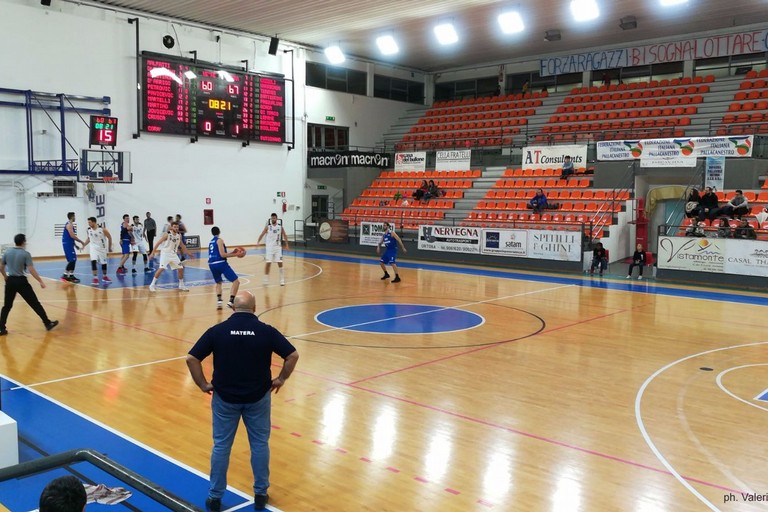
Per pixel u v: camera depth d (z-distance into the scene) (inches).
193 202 940.6
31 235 780.0
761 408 263.9
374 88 1219.2
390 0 813.2
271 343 176.6
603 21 921.5
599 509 175.6
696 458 211.6
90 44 818.2
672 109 946.1
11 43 751.7
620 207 815.7
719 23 934.4
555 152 919.7
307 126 1102.4
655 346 375.2
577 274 719.7
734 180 759.7
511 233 792.3
